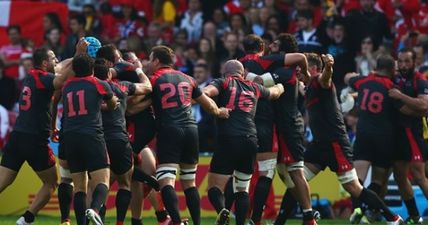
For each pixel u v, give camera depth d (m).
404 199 46.38
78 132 35.59
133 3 70.62
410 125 45.03
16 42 66.25
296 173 39.50
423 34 60.34
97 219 34.94
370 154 45.03
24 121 38.72
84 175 36.31
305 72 39.50
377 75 44.97
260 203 38.81
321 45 59.97
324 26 60.47
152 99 37.53
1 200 51.62
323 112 41.09
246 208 37.81
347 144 41.31
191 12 67.62
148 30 66.19
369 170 49.94
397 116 45.00
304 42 59.88
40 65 38.84
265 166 38.94
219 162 37.69
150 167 40.03
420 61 56.12
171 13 69.88
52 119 39.16
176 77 37.47
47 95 38.56
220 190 37.78
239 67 38.47
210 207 51.78
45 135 38.91
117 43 64.62
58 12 70.06
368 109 44.81
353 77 45.75
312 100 41.22
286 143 39.22
